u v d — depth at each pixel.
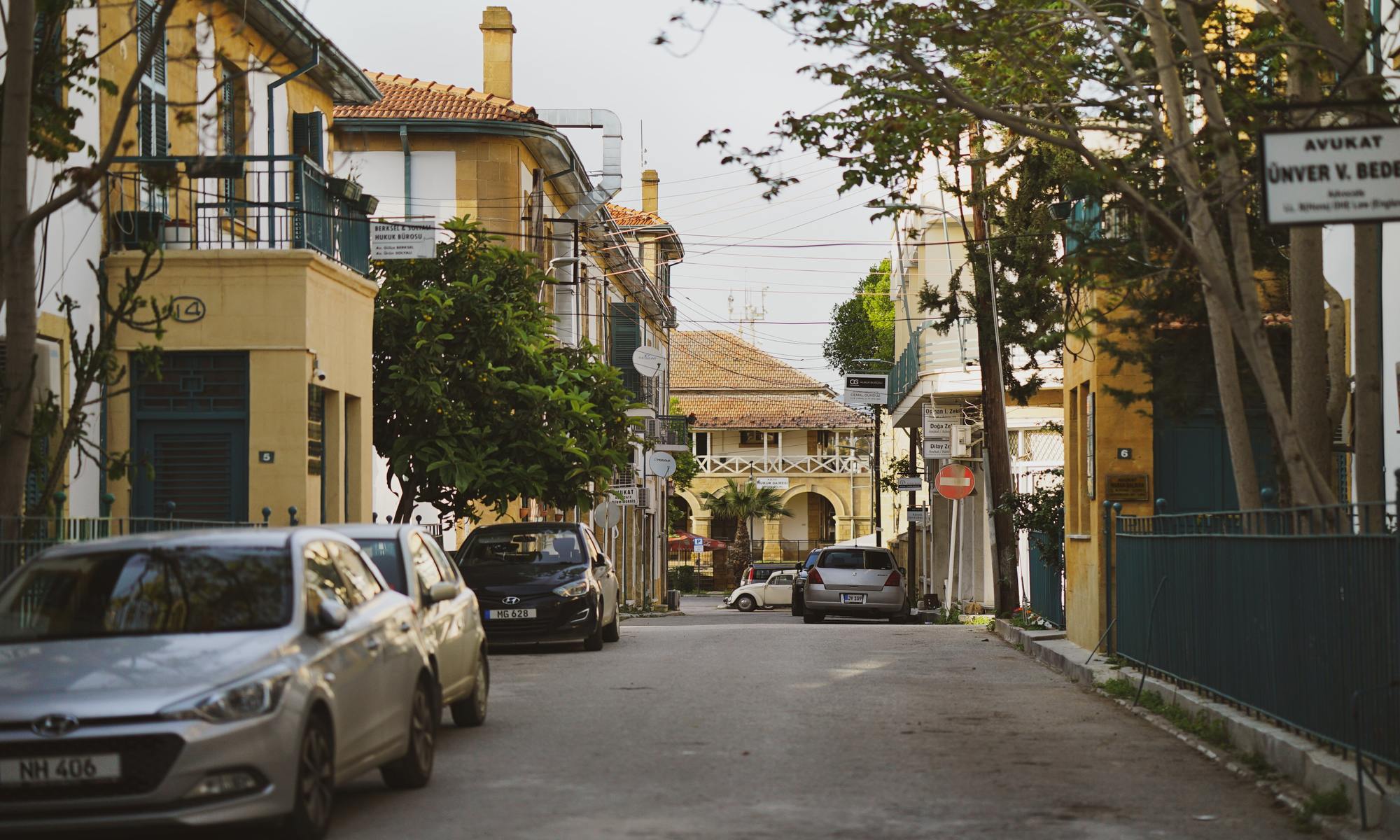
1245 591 12.49
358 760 9.41
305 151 24.56
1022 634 24.09
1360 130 8.45
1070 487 23.09
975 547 45.41
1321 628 10.43
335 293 20.98
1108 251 13.04
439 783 10.74
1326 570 10.30
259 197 22.25
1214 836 8.88
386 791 10.46
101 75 17.80
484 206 35.72
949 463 44.00
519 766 11.46
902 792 10.24
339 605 9.30
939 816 9.38
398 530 12.98
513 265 27.83
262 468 19.22
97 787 7.91
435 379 25.80
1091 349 20.11
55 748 7.89
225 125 21.52
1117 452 19.97
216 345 19.16
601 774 11.03
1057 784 10.64
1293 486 11.51
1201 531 14.21
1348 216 8.45
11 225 11.06
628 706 15.22
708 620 47.50
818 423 90.81
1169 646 15.59
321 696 8.73
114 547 9.53
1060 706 15.48
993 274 27.06
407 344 25.91
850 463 90.00
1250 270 11.75
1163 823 9.25
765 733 13.20
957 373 38.81
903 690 17.02
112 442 19.09
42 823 7.88
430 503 28.16
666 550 68.50
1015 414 40.75
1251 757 11.37
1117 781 10.79
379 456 27.23
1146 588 16.89
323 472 21.33
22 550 11.48
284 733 8.27
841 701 15.71
